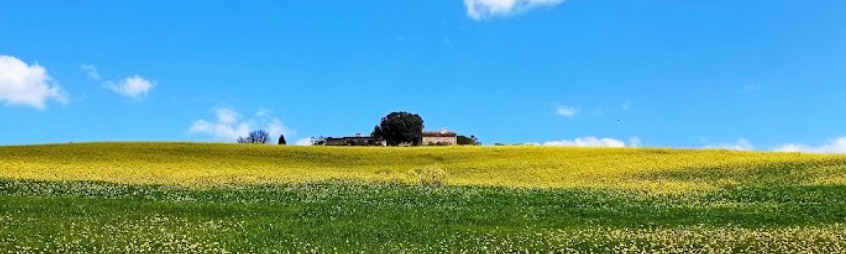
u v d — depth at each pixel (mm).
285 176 56531
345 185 51656
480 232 32812
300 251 28094
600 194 48875
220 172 59188
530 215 38719
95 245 28062
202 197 43500
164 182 50656
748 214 39375
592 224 35812
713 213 39875
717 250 28234
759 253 27812
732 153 79188
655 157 77875
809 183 54562
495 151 88875
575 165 72625
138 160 73500
